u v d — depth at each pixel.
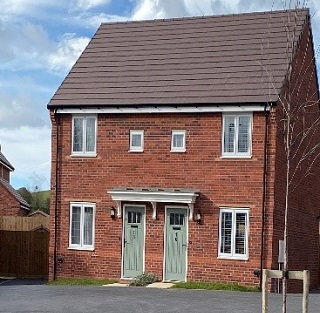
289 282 22.17
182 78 22.98
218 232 21.25
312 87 24.97
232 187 21.19
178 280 21.64
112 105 22.52
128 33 26.17
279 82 21.22
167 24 25.95
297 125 22.36
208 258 21.30
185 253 21.62
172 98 22.08
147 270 22.00
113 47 25.69
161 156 22.17
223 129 21.42
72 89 23.83
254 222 20.83
